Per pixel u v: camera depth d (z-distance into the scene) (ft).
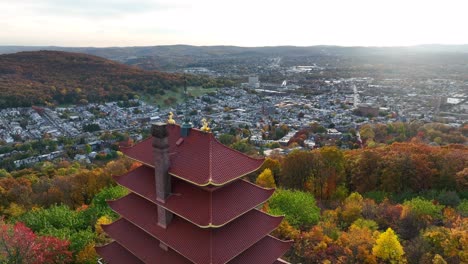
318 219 285.43
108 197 322.34
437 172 364.58
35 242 205.26
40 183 421.59
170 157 133.49
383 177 374.84
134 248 143.13
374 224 270.87
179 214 123.03
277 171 423.23
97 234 255.70
